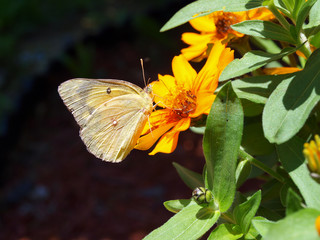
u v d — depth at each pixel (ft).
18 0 2.39
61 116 2.06
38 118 2.05
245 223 0.41
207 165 0.43
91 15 2.50
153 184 1.77
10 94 2.01
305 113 0.36
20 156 1.91
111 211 1.70
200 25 0.56
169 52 2.35
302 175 0.39
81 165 1.87
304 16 0.41
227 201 0.41
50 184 1.80
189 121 0.45
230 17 0.55
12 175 1.85
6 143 1.88
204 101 0.45
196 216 0.42
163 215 1.65
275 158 0.52
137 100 0.52
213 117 0.40
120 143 0.54
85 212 1.70
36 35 2.37
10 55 2.21
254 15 0.51
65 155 1.91
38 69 2.13
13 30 2.36
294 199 0.34
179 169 0.52
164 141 0.46
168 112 0.52
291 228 0.32
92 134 0.54
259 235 0.41
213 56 0.47
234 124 0.40
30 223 1.69
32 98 2.07
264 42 0.54
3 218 1.71
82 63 2.19
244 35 0.51
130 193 1.75
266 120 0.37
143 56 2.34
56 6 2.54
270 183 0.50
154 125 0.52
